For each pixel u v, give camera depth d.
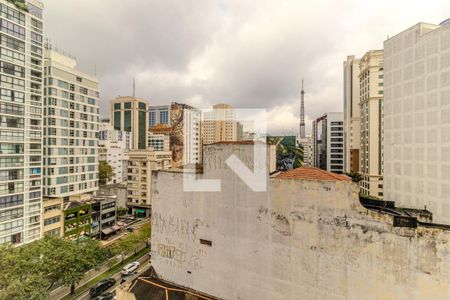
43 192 40.12
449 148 33.09
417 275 8.26
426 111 36.12
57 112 40.88
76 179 44.72
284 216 10.71
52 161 40.19
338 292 9.58
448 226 8.71
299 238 10.37
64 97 42.25
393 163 41.59
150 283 14.29
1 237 29.42
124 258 37.69
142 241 39.53
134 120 113.56
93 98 48.72
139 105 116.00
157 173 14.88
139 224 53.78
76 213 41.19
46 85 40.03
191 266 13.52
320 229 9.90
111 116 118.56
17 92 31.55
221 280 12.48
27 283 19.53
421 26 37.28
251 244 11.59
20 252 23.16
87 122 47.22
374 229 8.90
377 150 54.84
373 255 8.92
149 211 59.19
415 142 37.75
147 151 64.25
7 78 30.39
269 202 11.09
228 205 12.21
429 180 35.53
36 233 33.88
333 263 9.66
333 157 87.62
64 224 38.91
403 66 39.81
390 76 42.38
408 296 8.39
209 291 12.86
